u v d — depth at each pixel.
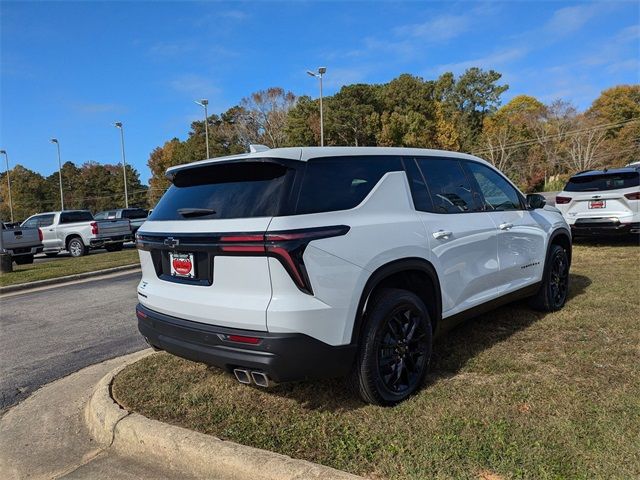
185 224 3.29
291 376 2.93
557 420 3.03
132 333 6.02
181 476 2.92
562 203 10.19
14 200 85.81
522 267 4.90
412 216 3.65
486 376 3.79
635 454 2.63
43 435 3.52
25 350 5.56
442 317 3.87
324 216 3.06
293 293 2.87
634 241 10.66
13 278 10.83
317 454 2.85
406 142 51.56
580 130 57.72
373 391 3.28
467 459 2.67
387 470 2.64
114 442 3.30
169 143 78.00
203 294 3.17
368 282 3.20
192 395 3.74
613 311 5.29
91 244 17.38
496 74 79.19
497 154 61.81
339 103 51.97
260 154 3.13
